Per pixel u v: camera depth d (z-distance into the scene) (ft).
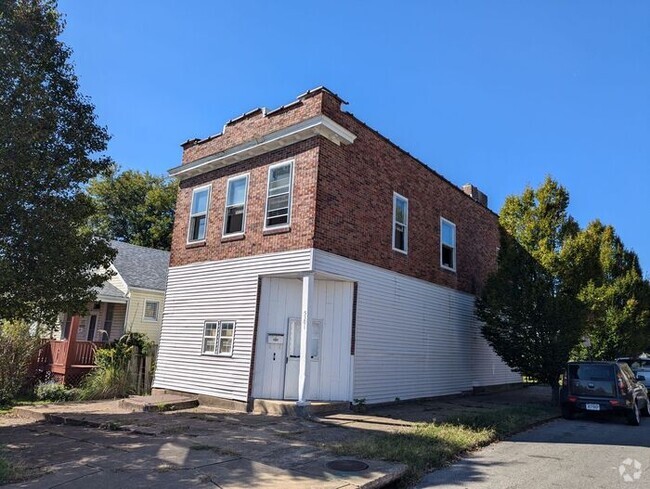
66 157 38.04
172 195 147.33
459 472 25.76
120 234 142.92
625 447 32.42
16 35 33.91
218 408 46.09
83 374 61.77
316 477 22.61
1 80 32.27
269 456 26.50
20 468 23.57
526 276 57.67
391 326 50.67
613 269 85.25
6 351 54.03
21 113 32.83
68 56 38.11
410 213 55.83
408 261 54.49
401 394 51.11
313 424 36.91
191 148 58.08
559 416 46.75
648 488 22.91
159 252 100.22
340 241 44.98
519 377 78.74
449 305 61.62
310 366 44.37
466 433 33.60
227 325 48.16
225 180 52.42
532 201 62.54
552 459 28.73
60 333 83.20
